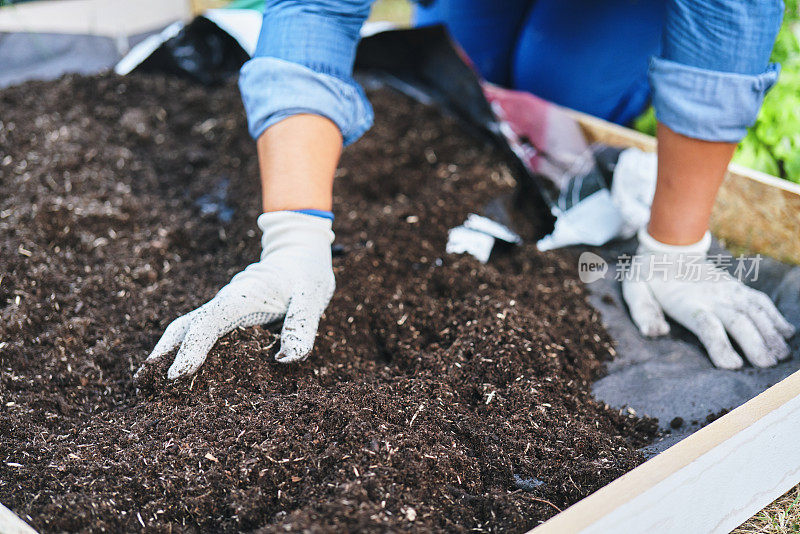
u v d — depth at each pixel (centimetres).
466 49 333
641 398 190
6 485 146
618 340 211
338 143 186
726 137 179
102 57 363
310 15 181
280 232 178
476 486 152
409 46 303
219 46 318
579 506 128
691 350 206
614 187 251
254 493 142
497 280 218
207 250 235
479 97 283
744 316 202
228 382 168
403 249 228
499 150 283
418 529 132
